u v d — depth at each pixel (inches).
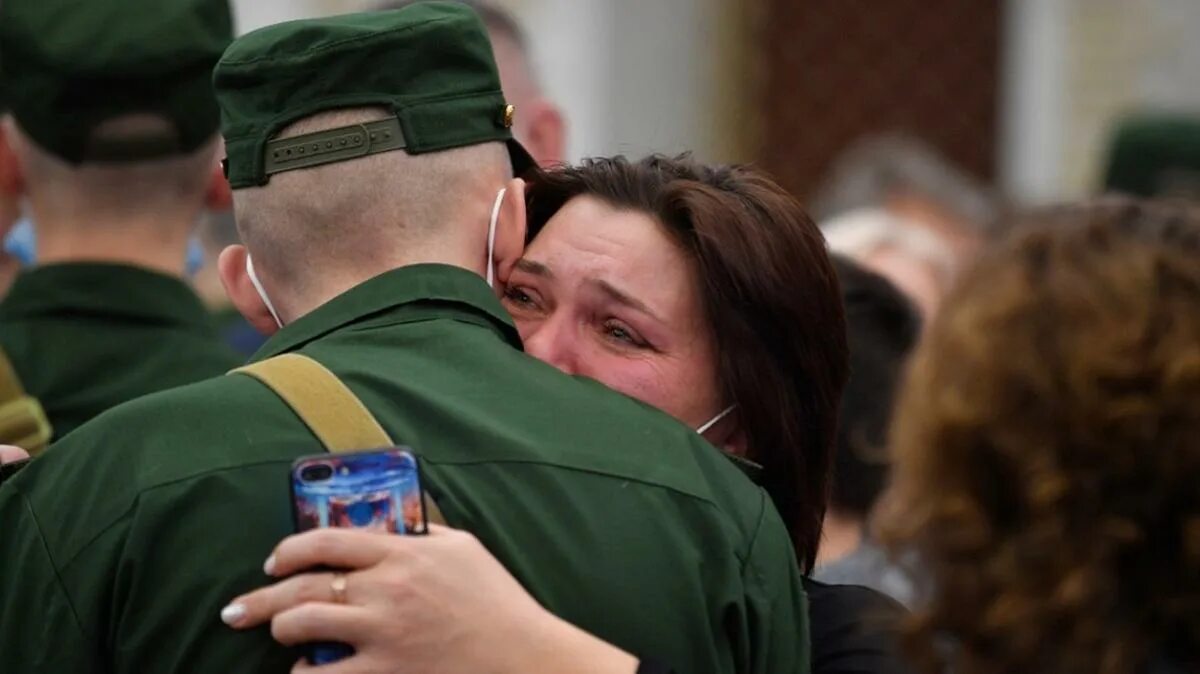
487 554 187.3
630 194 237.5
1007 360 183.9
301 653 185.6
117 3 275.9
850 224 449.7
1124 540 177.9
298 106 205.5
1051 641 178.7
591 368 232.5
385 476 185.8
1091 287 184.7
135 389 271.9
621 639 192.4
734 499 204.1
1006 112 692.1
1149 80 645.3
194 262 309.6
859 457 310.8
